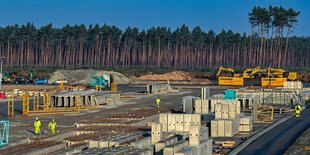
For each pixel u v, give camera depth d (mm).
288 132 36406
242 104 49500
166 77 132875
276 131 37062
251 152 28078
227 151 28250
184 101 44719
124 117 39531
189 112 44656
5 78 103312
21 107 53688
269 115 48312
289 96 58750
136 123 35844
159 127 25000
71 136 28234
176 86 99188
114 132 29484
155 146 22750
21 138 31688
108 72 113812
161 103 60844
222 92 78438
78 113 48250
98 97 55719
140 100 65250
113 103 58219
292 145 30000
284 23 140500
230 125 34000
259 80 111188
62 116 45688
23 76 123250
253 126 40062
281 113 50688
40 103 58125
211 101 43531
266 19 141875
